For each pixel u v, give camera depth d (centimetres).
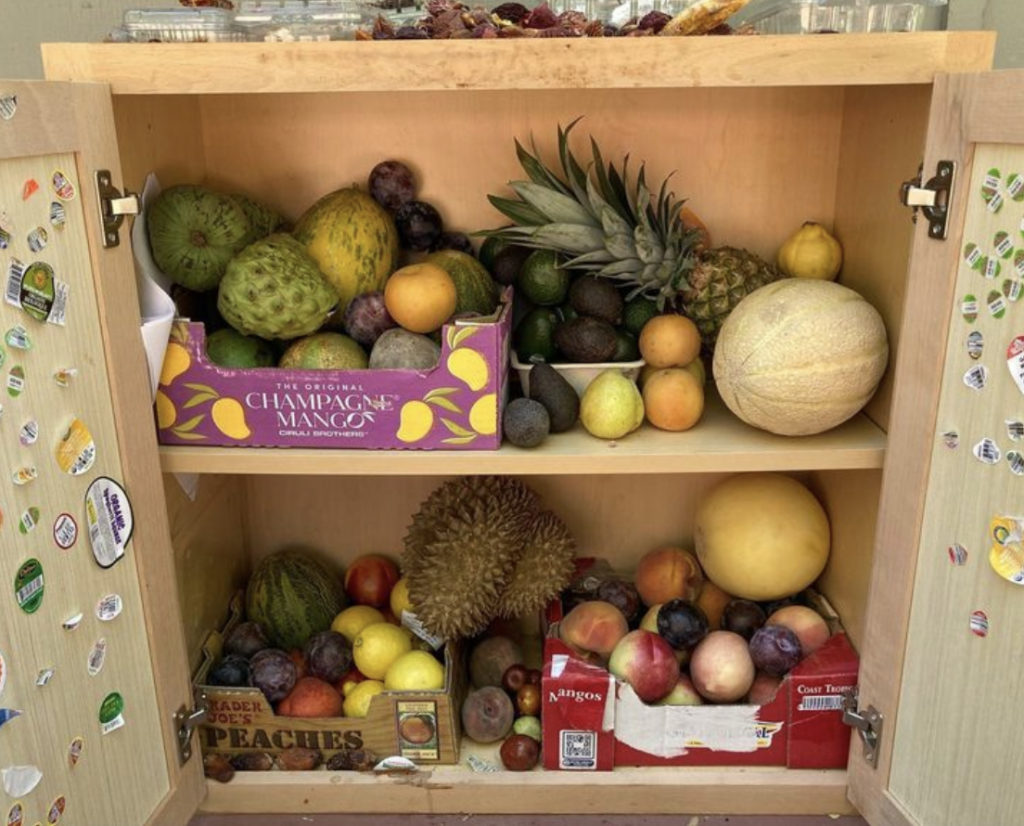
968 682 88
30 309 75
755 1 106
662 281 106
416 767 109
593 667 106
